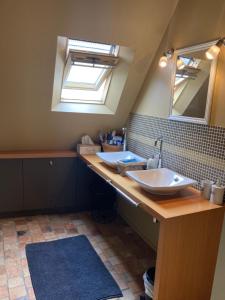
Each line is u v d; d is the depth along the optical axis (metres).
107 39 2.38
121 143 3.23
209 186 1.91
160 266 1.71
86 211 3.51
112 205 3.49
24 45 2.27
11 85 2.55
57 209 3.41
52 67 2.49
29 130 3.05
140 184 2.01
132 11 2.22
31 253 2.52
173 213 1.69
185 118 2.21
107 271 2.34
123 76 2.84
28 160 3.11
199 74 2.05
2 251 2.53
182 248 1.75
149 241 2.80
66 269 2.33
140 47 2.54
